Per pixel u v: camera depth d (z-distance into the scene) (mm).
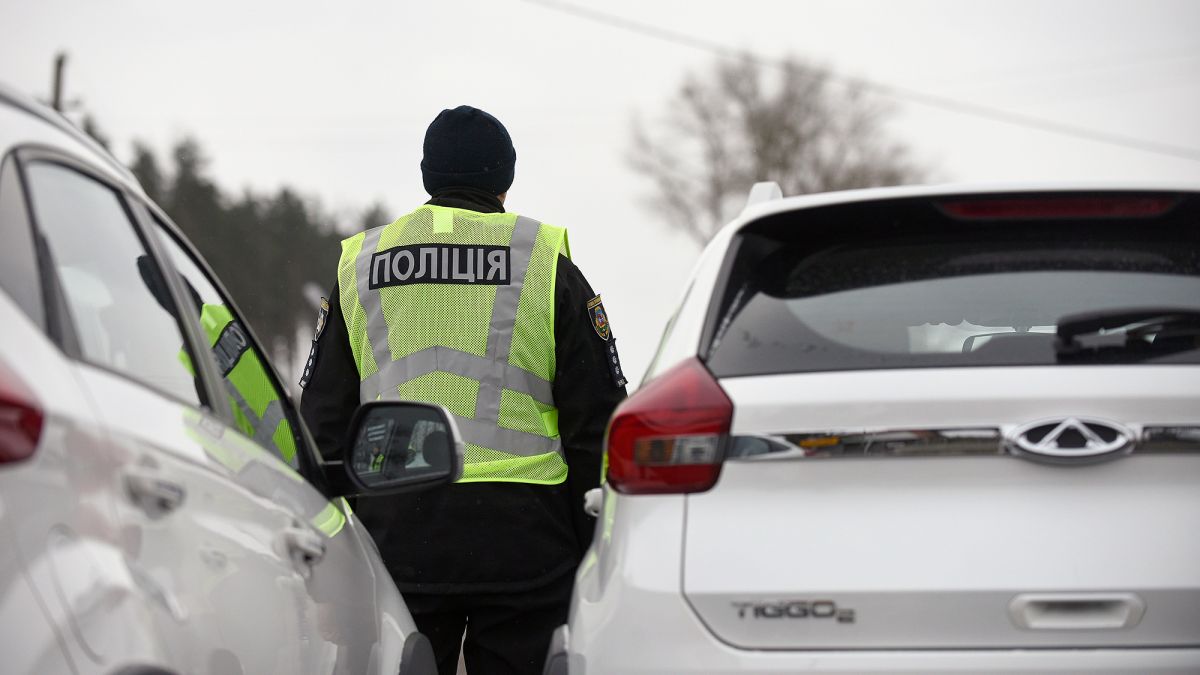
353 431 9984
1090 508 8039
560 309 13258
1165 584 7906
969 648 8008
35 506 5852
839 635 8102
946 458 8148
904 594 8039
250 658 7480
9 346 6055
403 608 11039
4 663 5598
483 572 12961
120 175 8438
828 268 9188
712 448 8438
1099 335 8414
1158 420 8055
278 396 10047
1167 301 8695
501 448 13047
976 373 8234
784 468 8320
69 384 6363
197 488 7297
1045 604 7961
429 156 13930
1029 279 8945
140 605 6359
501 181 14055
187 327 8453
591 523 13586
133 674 6188
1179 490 8039
